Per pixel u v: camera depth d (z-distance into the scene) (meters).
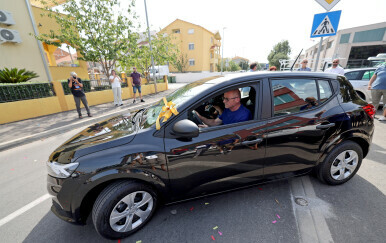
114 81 8.12
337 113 2.06
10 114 5.77
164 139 1.65
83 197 1.54
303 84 2.04
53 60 14.23
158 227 1.82
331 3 3.46
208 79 2.27
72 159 1.55
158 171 1.64
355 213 1.87
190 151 1.67
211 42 34.12
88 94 8.27
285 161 2.01
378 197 2.09
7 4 7.55
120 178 1.63
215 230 1.76
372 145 3.38
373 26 21.88
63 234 1.82
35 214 2.11
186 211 2.02
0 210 2.20
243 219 1.88
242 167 1.88
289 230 1.72
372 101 4.82
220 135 1.74
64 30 8.76
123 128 1.96
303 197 2.13
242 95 2.28
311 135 1.98
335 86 2.16
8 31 7.46
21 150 3.98
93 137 1.86
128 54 10.70
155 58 13.84
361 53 23.62
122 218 1.70
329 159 2.14
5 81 6.66
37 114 6.43
